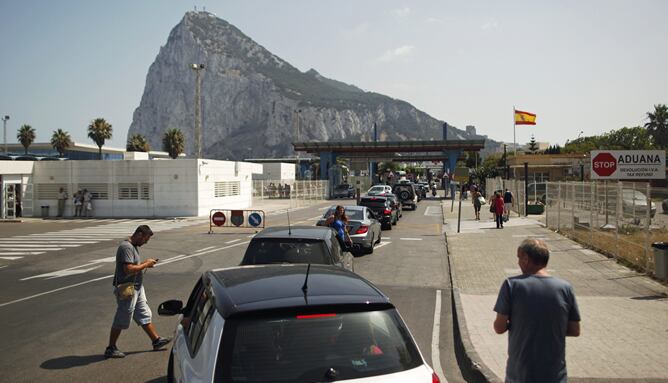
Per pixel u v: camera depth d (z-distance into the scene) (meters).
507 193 29.41
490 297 10.95
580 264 14.51
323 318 3.44
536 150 108.31
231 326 3.34
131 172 35.19
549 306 3.92
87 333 8.68
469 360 6.84
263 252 8.57
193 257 17.39
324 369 3.17
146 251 18.86
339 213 13.08
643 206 14.44
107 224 30.12
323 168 72.88
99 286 12.77
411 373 3.28
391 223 27.25
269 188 60.56
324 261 8.48
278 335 3.31
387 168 140.88
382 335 3.45
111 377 6.61
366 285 4.04
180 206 34.97
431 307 10.41
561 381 3.90
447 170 82.00
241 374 3.12
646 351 6.99
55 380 6.52
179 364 4.02
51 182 35.66
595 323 8.45
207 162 36.03
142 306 7.68
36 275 14.39
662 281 11.98
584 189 18.95
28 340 8.28
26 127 81.25
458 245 19.50
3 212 33.59
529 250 4.15
